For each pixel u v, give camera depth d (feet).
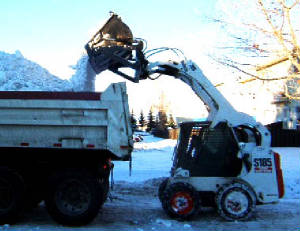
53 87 30.81
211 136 22.50
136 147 96.68
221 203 20.83
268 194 21.21
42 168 21.20
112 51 23.91
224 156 22.03
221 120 22.62
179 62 24.38
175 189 21.17
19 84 30.01
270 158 21.52
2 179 20.21
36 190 21.18
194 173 22.03
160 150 88.33
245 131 22.90
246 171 21.44
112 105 20.59
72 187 20.18
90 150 20.89
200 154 22.25
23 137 20.72
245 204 20.72
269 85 40.37
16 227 19.69
